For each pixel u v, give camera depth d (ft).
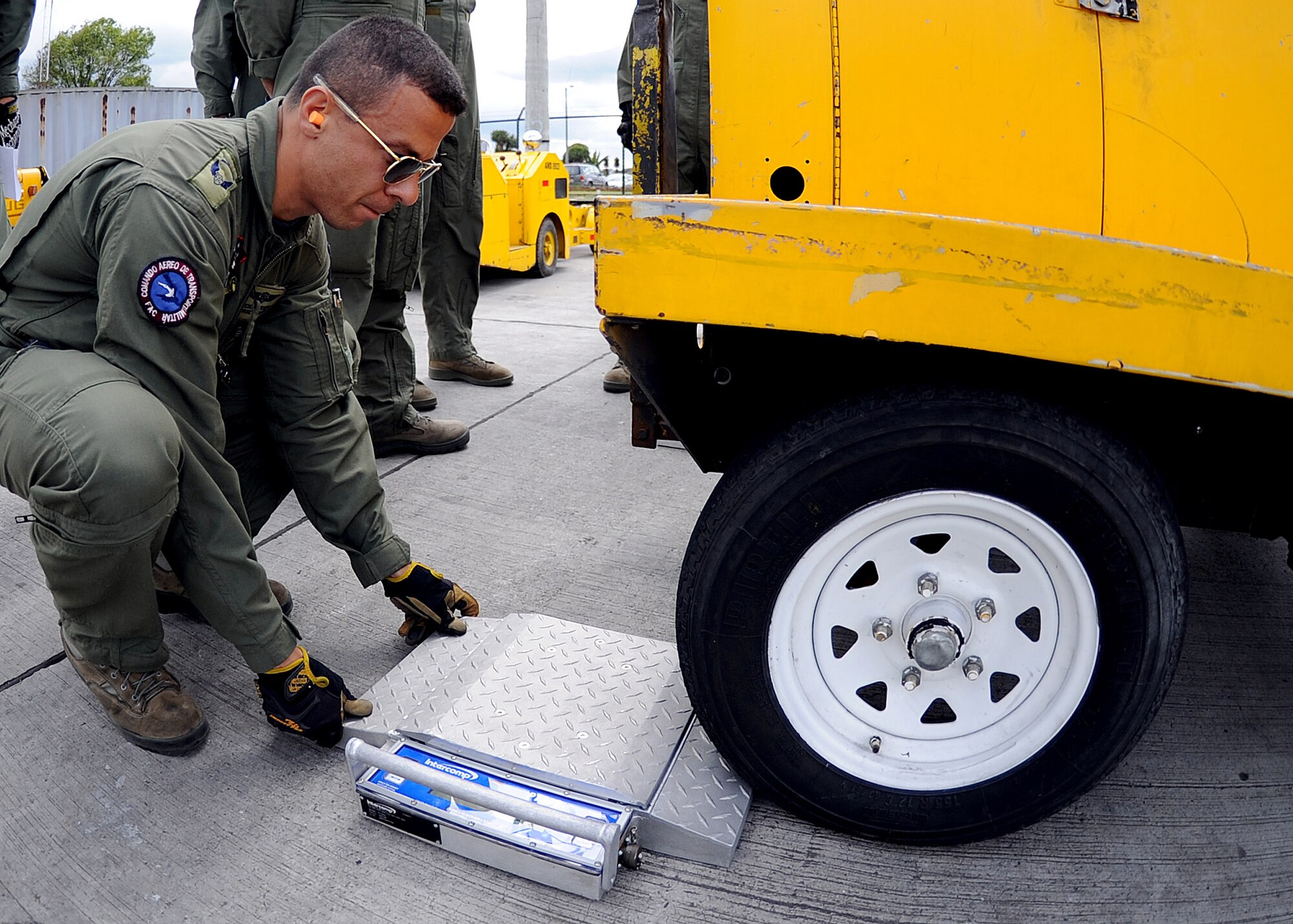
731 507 4.28
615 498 9.59
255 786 5.39
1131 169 4.42
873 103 4.42
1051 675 4.52
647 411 6.01
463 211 12.64
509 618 6.74
